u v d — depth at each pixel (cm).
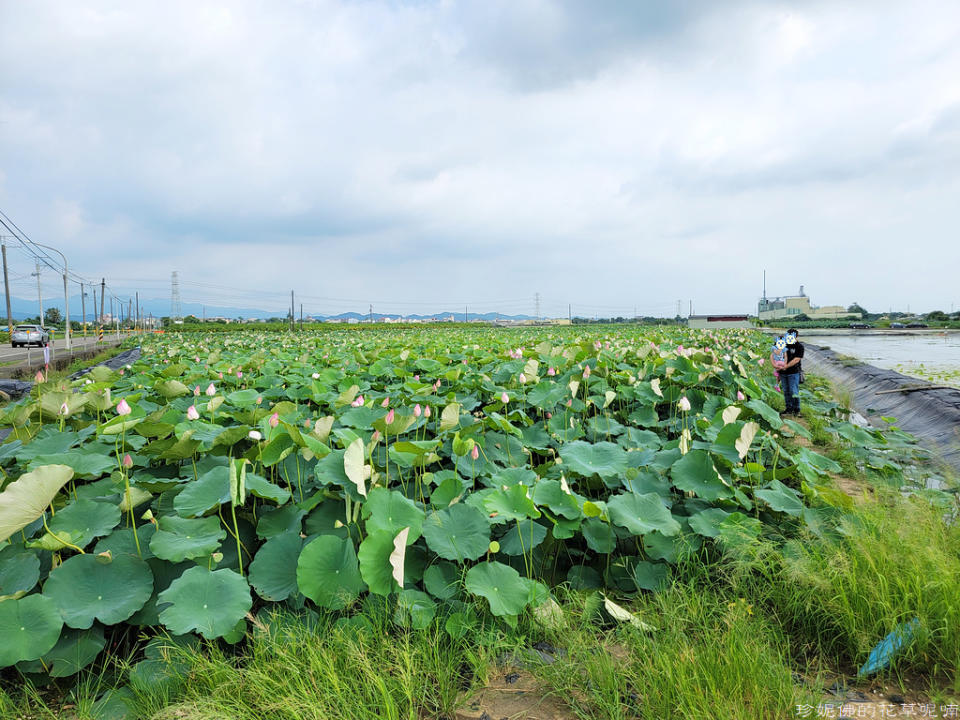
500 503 346
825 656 298
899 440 722
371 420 548
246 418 543
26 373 1936
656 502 379
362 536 351
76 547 298
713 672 259
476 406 742
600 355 901
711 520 386
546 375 870
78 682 275
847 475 652
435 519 336
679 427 676
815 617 310
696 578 349
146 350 2136
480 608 317
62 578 288
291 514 367
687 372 816
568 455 444
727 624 300
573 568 376
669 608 320
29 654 256
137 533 344
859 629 295
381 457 483
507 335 3119
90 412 591
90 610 281
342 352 1516
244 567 355
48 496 280
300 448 427
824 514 391
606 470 414
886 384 1427
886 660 278
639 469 479
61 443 456
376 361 1047
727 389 902
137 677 263
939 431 942
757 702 245
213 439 441
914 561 316
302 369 983
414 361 998
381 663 273
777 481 435
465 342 1964
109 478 414
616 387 805
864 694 267
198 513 343
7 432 909
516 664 289
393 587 301
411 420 411
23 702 260
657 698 250
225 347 2109
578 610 330
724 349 1617
